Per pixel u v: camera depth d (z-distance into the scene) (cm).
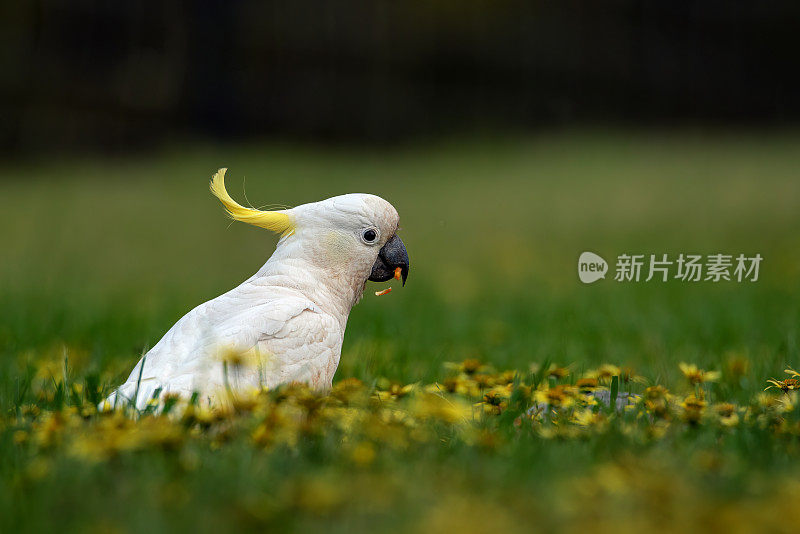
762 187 2498
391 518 380
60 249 1933
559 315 1151
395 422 480
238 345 546
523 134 3419
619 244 1811
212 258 1867
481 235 2027
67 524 382
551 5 3475
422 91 3356
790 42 3672
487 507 386
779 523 360
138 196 2533
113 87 3033
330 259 639
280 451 461
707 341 940
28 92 2948
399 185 2667
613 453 477
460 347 970
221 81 3122
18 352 884
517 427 555
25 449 483
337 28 3219
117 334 995
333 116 3247
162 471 429
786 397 565
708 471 433
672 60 3616
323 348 591
